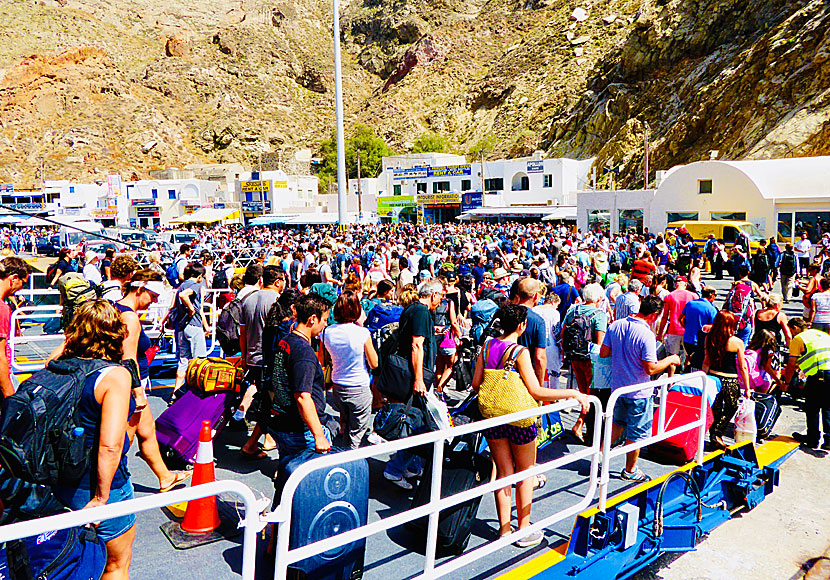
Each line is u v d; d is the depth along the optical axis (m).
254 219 54.00
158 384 7.83
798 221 25.34
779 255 17.66
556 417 6.07
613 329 5.39
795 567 4.54
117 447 2.78
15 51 144.50
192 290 6.82
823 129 45.03
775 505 5.47
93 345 2.91
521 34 139.62
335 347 4.99
